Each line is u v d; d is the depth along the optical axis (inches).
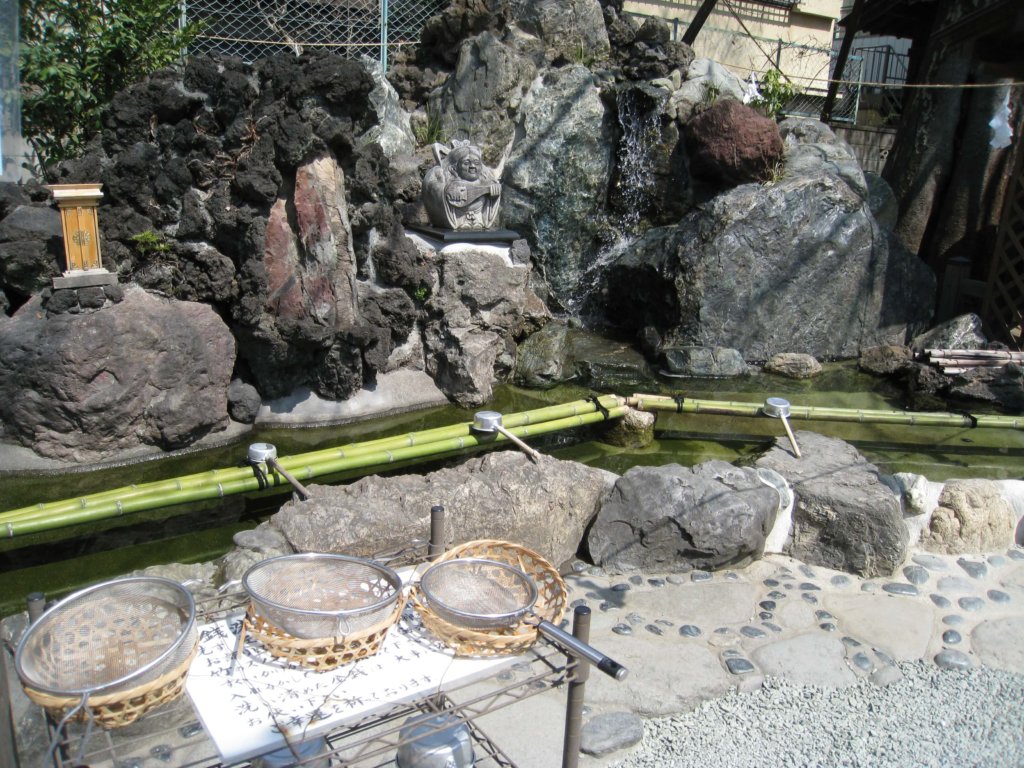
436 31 333.7
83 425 202.4
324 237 229.9
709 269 309.4
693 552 170.4
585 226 344.5
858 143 510.3
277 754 88.7
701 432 250.5
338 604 100.3
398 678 88.2
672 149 349.4
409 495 159.8
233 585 112.8
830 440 208.5
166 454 215.5
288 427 237.1
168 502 177.0
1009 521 191.3
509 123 328.2
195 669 88.4
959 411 282.5
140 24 263.4
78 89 256.2
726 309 311.9
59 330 198.2
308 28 347.3
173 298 224.7
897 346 320.5
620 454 232.8
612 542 172.4
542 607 103.3
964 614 164.7
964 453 249.3
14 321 202.4
